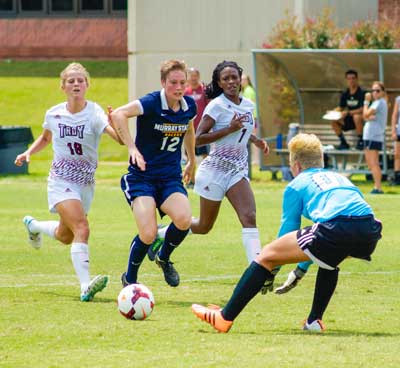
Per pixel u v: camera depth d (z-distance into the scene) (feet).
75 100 79.66
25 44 376.27
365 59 185.98
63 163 80.74
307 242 63.46
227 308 65.36
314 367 55.62
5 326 67.46
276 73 192.13
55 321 69.36
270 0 220.02
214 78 86.58
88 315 71.77
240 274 92.63
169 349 60.39
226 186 85.61
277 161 193.16
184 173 86.07
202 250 107.96
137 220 77.97
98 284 77.00
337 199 64.44
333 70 190.39
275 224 128.26
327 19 199.62
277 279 89.97
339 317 71.87
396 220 132.16
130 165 79.25
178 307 75.87
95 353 59.36
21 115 319.47
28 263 98.63
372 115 164.66
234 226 128.67
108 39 371.76
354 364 56.34
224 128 84.17
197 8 223.71
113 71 358.43
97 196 162.09
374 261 100.78
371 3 222.69
